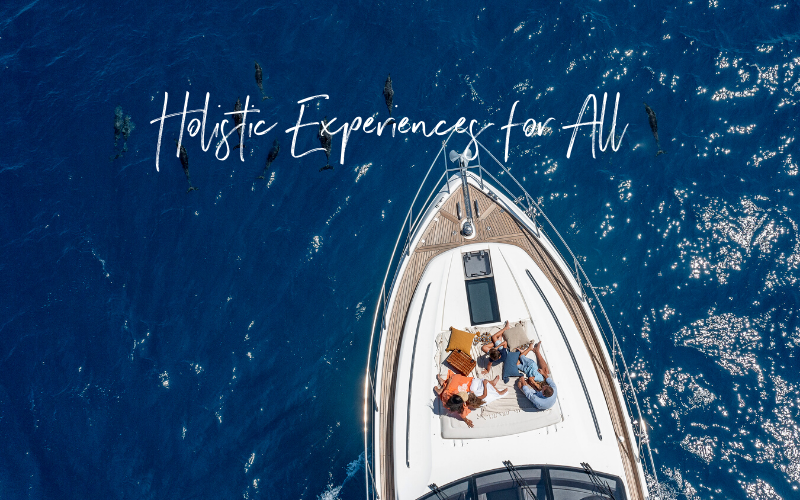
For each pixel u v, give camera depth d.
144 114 23.30
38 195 22.39
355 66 23.44
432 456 14.18
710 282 18.83
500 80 22.55
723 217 19.55
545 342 15.17
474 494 13.54
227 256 20.78
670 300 18.75
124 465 18.23
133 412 18.86
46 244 21.56
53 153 23.08
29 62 25.20
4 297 20.83
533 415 14.13
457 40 23.36
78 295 20.67
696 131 20.86
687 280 18.94
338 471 17.83
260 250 20.77
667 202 19.94
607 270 19.34
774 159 20.12
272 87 23.34
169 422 18.66
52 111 23.88
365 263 20.33
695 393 17.55
